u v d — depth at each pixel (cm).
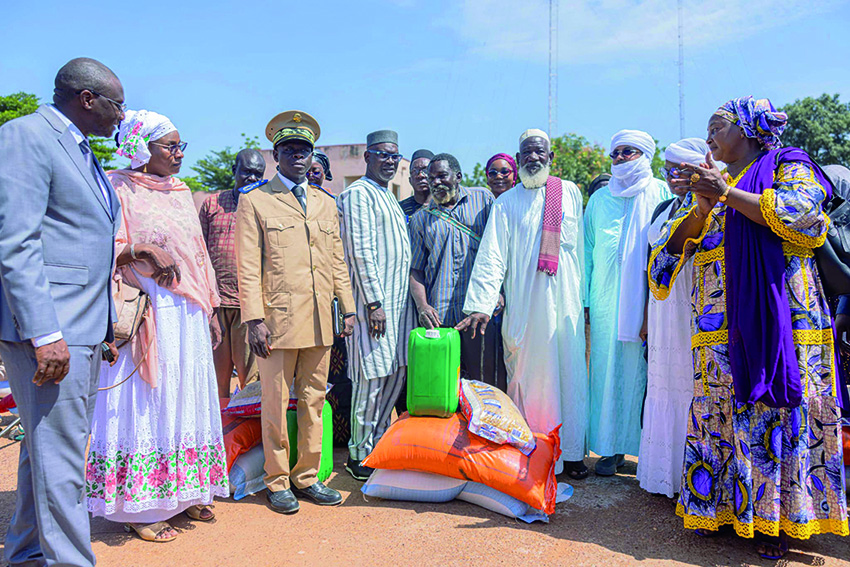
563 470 482
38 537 299
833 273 350
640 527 382
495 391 442
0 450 523
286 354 401
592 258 496
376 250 453
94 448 353
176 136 379
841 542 363
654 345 416
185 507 376
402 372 477
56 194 279
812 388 336
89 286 291
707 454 354
